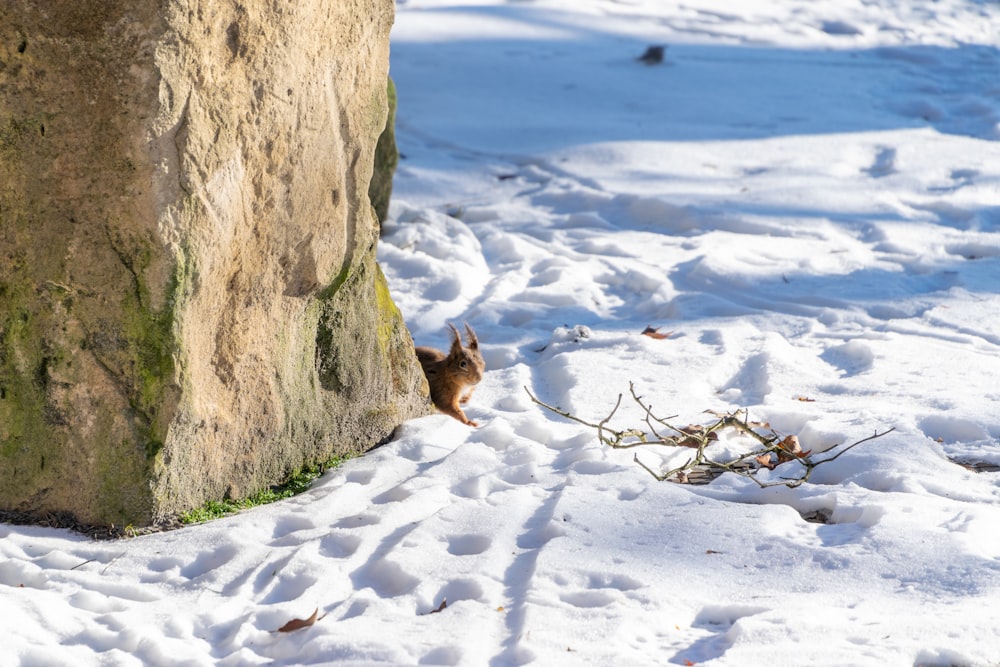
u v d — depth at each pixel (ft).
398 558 13.97
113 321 14.83
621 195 38.99
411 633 12.18
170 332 14.79
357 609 12.91
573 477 16.94
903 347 23.81
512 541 14.75
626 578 13.48
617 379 22.66
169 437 15.06
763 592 13.25
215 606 13.08
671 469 17.87
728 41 79.77
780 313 27.27
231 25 14.99
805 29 85.81
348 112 17.74
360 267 18.75
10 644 11.71
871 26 88.17
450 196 42.27
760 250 32.42
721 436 19.42
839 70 68.08
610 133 50.57
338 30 17.16
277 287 16.92
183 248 14.73
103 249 14.66
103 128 14.28
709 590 13.33
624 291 30.58
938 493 16.16
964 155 43.24
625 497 16.30
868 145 46.42
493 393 22.99
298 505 16.22
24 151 14.52
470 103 57.67
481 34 77.36
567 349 25.27
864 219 35.09
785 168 42.86
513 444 18.70
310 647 11.89
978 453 17.85
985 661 11.30
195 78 14.56
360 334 18.90
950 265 30.45
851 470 17.24
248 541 14.73
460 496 16.65
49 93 14.29
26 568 13.85
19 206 14.73
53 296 14.87
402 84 61.52
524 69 65.82
